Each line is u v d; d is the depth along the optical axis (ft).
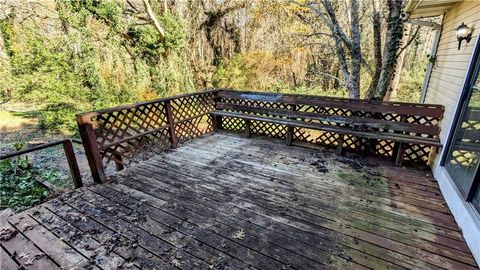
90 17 26.58
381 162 11.91
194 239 7.09
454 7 12.18
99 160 10.42
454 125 9.19
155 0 30.27
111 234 7.35
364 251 6.57
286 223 7.70
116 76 28.22
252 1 33.42
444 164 9.71
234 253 6.57
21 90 25.21
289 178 10.46
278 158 12.49
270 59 34.71
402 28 16.76
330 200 8.86
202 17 34.55
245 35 36.24
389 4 16.84
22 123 29.01
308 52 34.24
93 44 26.32
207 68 36.52
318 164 11.73
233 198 9.09
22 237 7.26
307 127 12.96
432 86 14.83
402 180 10.20
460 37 9.59
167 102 13.44
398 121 11.59
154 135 13.14
